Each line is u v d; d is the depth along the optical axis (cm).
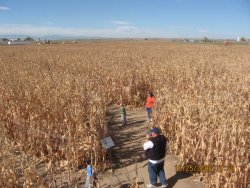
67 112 1130
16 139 1081
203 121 980
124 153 1091
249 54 4725
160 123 1201
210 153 879
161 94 1457
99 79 1933
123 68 2259
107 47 6719
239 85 1664
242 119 985
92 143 963
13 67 2691
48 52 4966
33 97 1341
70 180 845
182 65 2589
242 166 779
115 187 860
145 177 919
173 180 902
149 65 2570
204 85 1712
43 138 1030
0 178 784
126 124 1437
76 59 3419
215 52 5034
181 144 1055
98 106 1211
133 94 1808
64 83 1525
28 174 759
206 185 851
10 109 1198
